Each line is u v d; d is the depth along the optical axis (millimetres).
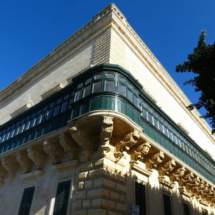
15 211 12516
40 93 19250
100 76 11117
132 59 16406
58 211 10102
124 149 10523
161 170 13750
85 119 9852
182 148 16453
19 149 13695
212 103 8859
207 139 28938
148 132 12195
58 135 11555
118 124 9977
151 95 16859
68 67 17766
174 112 21203
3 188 15016
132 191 10758
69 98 12711
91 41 16891
